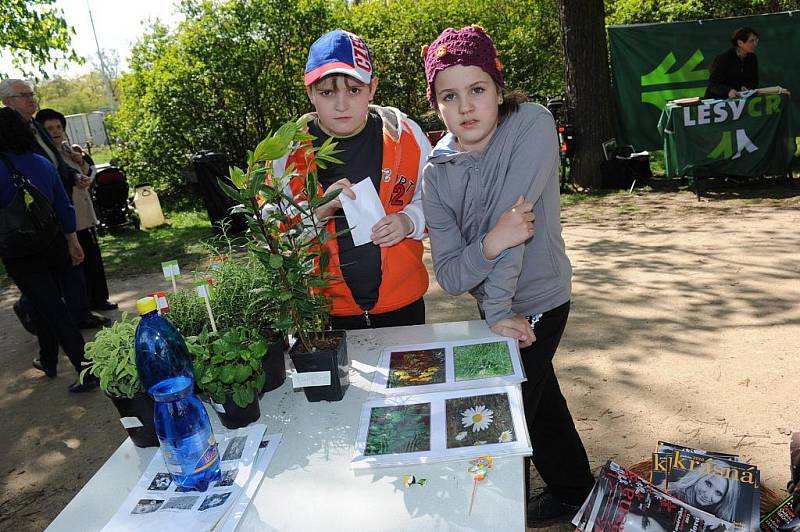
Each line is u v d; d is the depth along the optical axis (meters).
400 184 2.17
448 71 1.62
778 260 4.86
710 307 4.12
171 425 1.33
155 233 9.18
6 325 5.75
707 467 1.78
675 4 12.16
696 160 7.21
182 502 1.32
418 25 11.25
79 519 1.32
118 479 1.45
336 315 2.29
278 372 1.77
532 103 1.81
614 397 3.17
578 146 8.48
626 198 7.76
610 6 13.11
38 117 5.29
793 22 8.34
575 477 2.27
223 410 1.55
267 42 10.34
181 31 10.30
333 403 1.66
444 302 4.86
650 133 8.95
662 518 1.67
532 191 1.74
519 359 1.74
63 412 3.84
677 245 5.59
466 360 1.78
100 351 1.58
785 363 3.29
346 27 11.20
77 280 4.14
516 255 1.77
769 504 1.96
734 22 8.46
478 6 11.88
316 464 1.41
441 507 1.22
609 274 5.02
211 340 1.62
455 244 1.94
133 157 11.01
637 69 8.77
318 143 2.15
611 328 3.99
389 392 1.66
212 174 8.38
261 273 1.85
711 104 7.08
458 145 1.84
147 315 1.44
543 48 12.23
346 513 1.24
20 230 3.43
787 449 2.61
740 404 2.97
